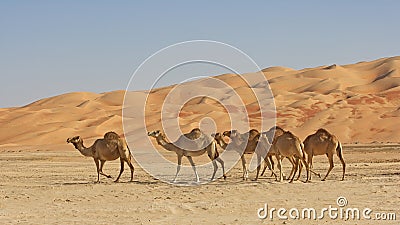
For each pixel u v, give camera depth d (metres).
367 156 52.78
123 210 21.17
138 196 24.94
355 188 26.89
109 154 30.30
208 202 23.09
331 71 184.00
